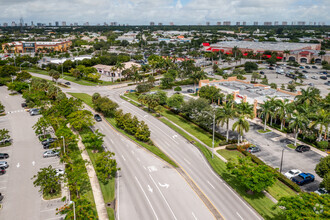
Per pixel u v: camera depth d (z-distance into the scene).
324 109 83.00
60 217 46.84
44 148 74.44
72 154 60.47
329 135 81.38
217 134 84.06
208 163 67.75
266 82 146.88
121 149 74.75
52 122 81.44
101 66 196.00
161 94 114.31
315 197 39.78
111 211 48.25
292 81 162.00
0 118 99.62
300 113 78.00
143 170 63.53
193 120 97.75
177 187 56.59
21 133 85.44
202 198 52.78
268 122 96.06
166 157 70.00
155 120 99.69
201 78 138.75
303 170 64.44
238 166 53.75
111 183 57.72
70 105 93.06
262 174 50.25
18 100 122.62
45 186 52.25
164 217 47.09
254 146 74.88
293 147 76.62
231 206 50.44
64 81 161.75
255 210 49.22
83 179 55.84
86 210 44.97
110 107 96.06
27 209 48.97
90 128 90.00
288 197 42.06
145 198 52.66
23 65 195.38
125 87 151.88
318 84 163.12
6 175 60.66
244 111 76.12
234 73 183.75
